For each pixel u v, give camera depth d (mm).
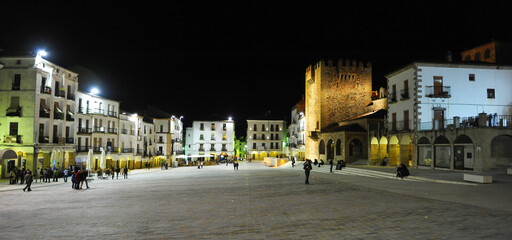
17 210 16344
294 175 40156
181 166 90375
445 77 39125
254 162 108000
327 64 67000
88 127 55125
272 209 15156
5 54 42219
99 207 17000
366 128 54188
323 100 66438
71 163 49500
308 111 75000
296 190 22953
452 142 33469
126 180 39562
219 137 115375
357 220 12375
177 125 102688
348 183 27344
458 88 39094
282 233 10648
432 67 39094
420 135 38094
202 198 19688
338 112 66562
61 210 16188
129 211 15461
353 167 43906
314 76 70562
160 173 55344
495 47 42344
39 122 42438
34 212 15672
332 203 16578
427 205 15062
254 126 120688
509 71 39812
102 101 60062
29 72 41781
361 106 67438
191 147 116188
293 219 12805
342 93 67062
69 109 49625
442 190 20281
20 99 41562
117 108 65125
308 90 75375
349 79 67438
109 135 61438
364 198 18047
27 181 26984
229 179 35594
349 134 53844
